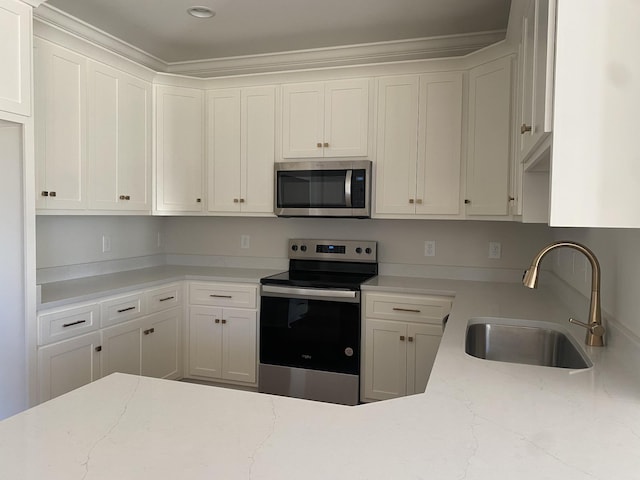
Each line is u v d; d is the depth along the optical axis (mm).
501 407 1031
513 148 2564
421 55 3221
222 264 3836
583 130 984
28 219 2115
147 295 2934
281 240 3678
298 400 1066
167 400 1062
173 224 3961
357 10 2705
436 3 2605
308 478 733
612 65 972
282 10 2715
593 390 1140
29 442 851
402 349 2871
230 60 3559
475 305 2264
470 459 800
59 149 2484
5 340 2150
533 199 1866
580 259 2090
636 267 1332
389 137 3059
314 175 3174
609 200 980
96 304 2529
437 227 3316
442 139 2947
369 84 3082
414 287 2881
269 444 850
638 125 967
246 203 3379
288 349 3061
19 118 2066
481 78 2756
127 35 3098
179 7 2680
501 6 2639
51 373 2252
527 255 3125
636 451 835
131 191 3047
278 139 3289
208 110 3434
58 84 2471
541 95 1157
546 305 2271
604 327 1577
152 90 3242
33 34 2305
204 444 846
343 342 2943
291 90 3242
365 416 978
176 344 3244
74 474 740
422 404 1046
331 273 3484
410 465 778
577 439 880
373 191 3117
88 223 3162
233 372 3221
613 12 969
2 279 2148
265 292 3098
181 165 3357
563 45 985
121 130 2945
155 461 783
